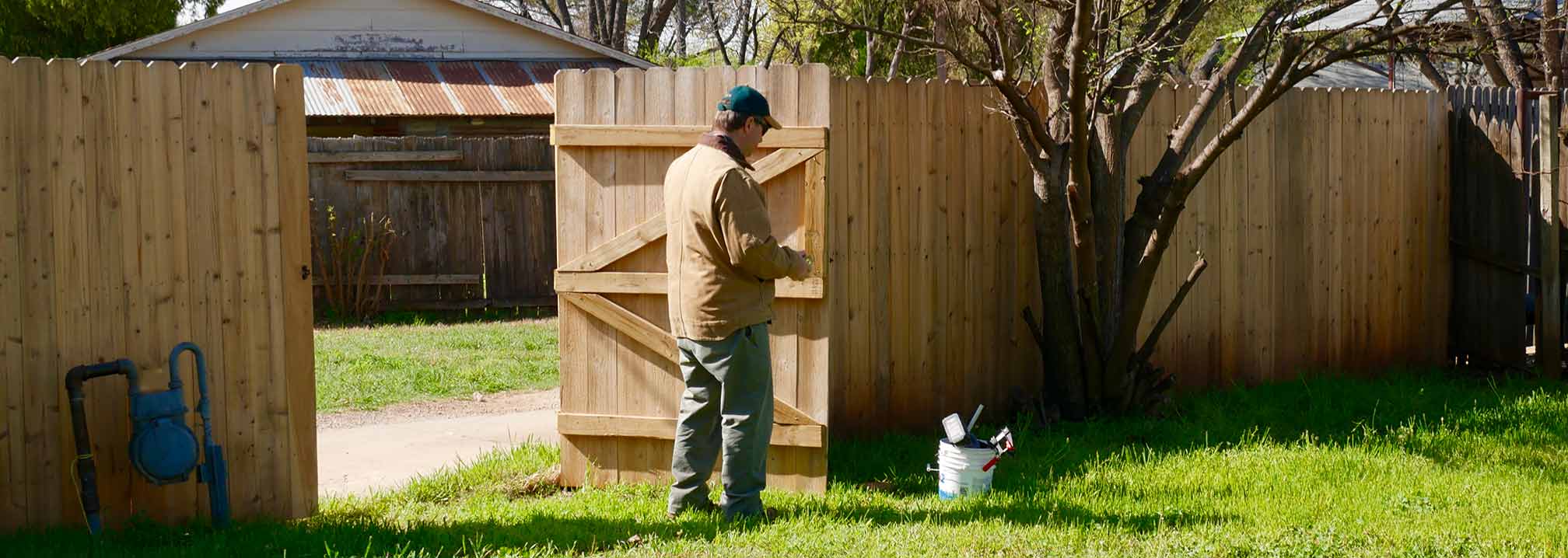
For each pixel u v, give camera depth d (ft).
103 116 15.33
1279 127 26.30
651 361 19.10
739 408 16.15
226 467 16.19
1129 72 22.99
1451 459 19.92
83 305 15.39
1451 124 28.66
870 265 21.57
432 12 60.49
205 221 15.92
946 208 22.52
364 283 41.70
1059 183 21.99
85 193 15.31
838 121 20.77
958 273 22.82
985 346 23.34
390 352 33.30
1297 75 20.21
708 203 15.26
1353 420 22.94
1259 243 26.21
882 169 21.56
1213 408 23.53
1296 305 26.89
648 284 18.74
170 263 15.76
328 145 41.06
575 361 19.36
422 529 15.72
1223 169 25.49
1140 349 23.26
